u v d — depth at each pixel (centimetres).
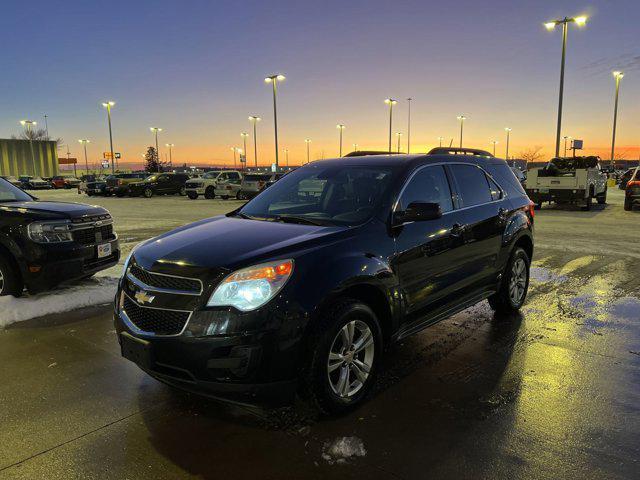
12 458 274
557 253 927
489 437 292
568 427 303
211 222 399
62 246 564
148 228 1355
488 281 482
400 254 358
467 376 380
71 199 3158
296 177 457
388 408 329
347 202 385
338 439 291
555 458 271
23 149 7394
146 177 3759
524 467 263
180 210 2080
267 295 281
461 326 502
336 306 305
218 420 315
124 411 327
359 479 254
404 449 280
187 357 278
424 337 470
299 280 290
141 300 304
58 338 465
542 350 434
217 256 301
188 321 281
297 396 301
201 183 3073
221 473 260
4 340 459
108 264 633
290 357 282
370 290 338
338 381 314
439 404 334
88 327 496
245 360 274
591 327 497
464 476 256
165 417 319
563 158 2091
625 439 289
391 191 378
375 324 334
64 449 283
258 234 337
